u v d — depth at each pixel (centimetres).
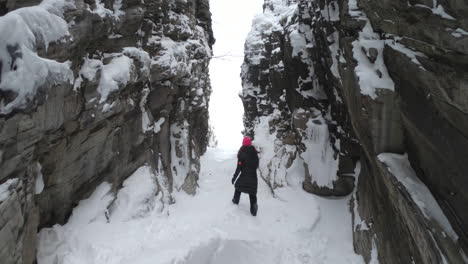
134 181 464
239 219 487
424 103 268
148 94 541
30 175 247
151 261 299
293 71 739
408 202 275
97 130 360
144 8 484
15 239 214
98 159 380
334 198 562
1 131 194
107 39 388
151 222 414
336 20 490
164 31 634
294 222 504
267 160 800
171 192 580
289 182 644
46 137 266
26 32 207
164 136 632
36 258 271
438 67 242
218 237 386
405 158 317
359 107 357
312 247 444
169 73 589
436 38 242
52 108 254
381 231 371
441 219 251
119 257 307
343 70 412
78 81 303
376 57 340
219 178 889
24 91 203
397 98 312
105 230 352
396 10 302
